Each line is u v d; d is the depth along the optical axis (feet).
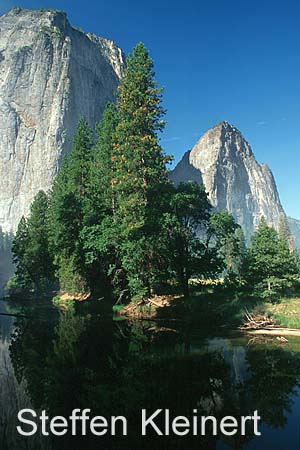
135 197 111.14
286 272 109.50
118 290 132.57
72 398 45.27
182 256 121.08
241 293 114.11
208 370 55.21
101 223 127.24
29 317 125.39
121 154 121.70
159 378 52.01
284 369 55.31
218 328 91.86
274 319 90.17
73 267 150.92
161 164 119.55
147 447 33.35
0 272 515.50
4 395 46.50
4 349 72.28
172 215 116.67
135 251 110.52
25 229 235.81
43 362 61.57
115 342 77.00
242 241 314.35
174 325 99.04
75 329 95.40
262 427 37.04
